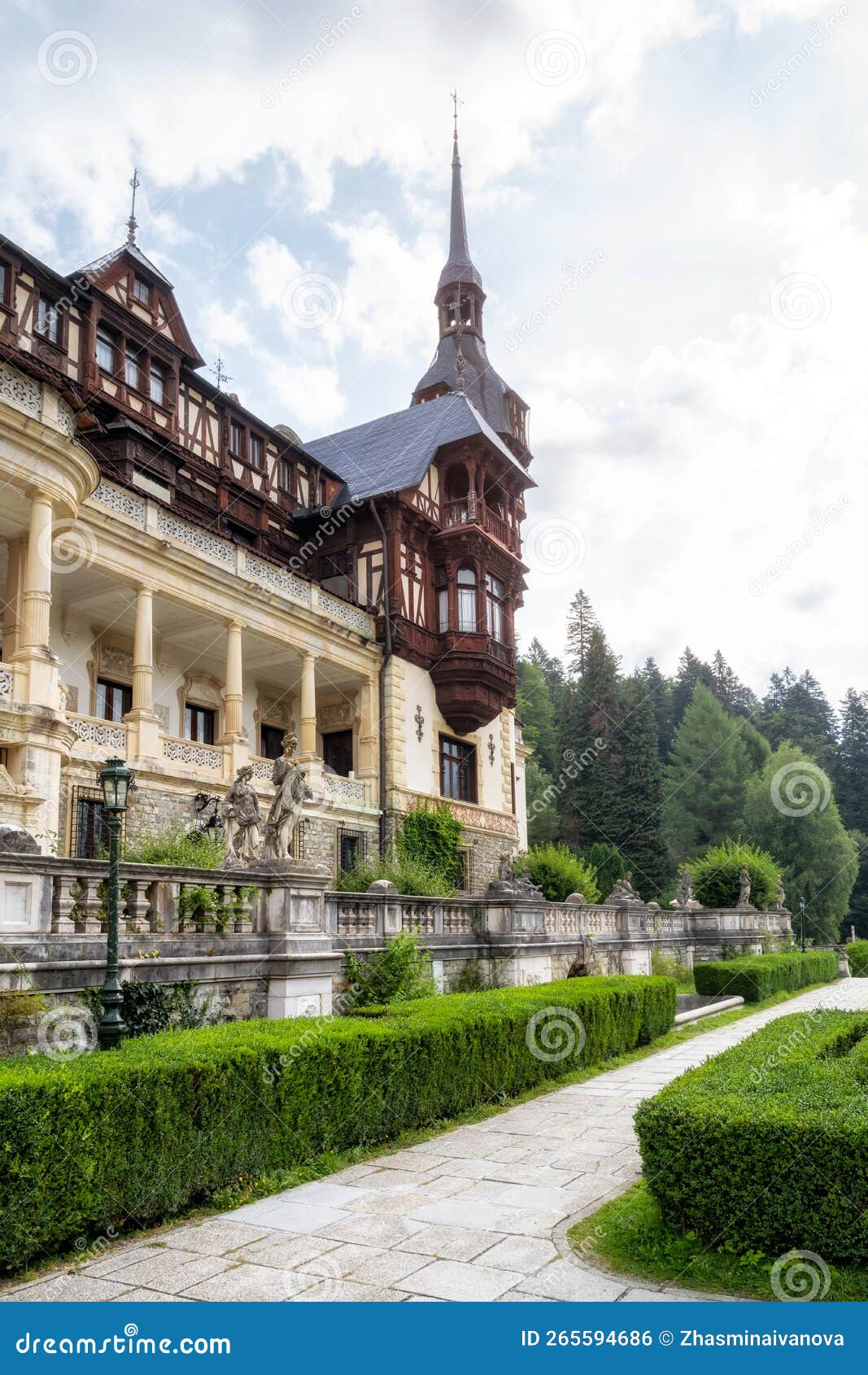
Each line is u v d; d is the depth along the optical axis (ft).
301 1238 21.86
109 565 63.62
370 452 107.14
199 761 70.18
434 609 98.94
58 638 70.44
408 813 89.61
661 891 162.09
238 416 88.22
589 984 51.98
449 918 56.29
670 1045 54.75
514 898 59.31
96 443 72.33
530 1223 22.68
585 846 168.25
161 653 80.07
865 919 195.83
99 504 63.52
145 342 76.69
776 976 87.20
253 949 37.27
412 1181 26.63
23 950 27.50
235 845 42.42
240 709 74.18
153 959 32.01
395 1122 31.55
